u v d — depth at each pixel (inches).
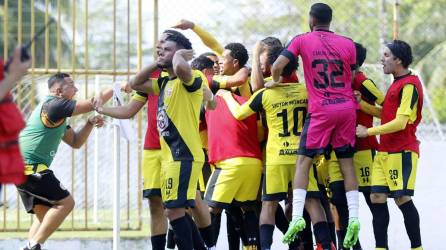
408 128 1057.5
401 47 1046.4
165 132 941.2
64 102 1055.0
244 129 1065.5
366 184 1100.5
